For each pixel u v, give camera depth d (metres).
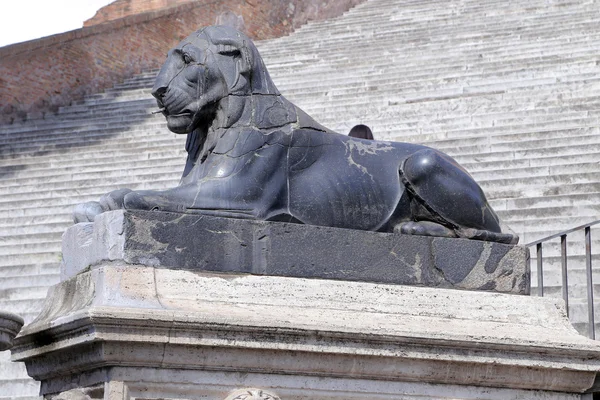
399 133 45.50
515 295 18.00
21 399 29.22
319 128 18.31
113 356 15.24
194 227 16.52
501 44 55.75
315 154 18.05
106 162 48.62
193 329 15.40
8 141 54.66
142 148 49.78
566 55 51.72
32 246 39.31
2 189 46.84
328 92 52.44
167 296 15.86
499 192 37.34
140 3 81.25
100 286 15.80
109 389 15.28
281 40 66.00
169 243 16.33
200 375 15.66
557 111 44.56
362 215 18.02
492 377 17.11
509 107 46.28
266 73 18.14
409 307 17.12
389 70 55.06
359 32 64.38
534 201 35.88
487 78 50.50
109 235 16.25
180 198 16.92
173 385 15.52
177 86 17.77
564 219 33.84
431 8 66.00
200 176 17.77
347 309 16.70
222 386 15.74
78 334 15.62
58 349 16.20
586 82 47.06
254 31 73.56
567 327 17.97
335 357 16.19
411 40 59.88
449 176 18.36
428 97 49.53
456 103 47.78
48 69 61.84
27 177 47.97
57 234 40.22
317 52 61.12
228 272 16.61
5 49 60.31
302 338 15.93
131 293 15.68
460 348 16.78
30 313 33.47
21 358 17.31
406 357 16.47
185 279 16.16
